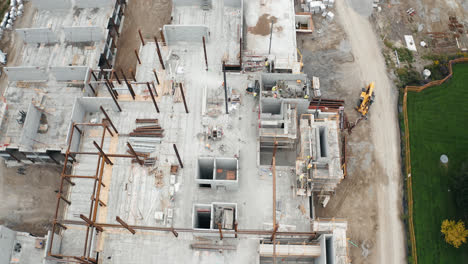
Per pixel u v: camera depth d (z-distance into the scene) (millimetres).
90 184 42250
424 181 46062
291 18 53094
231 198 41062
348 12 58312
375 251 42500
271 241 38625
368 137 48750
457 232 40562
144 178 42188
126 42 56531
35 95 47500
